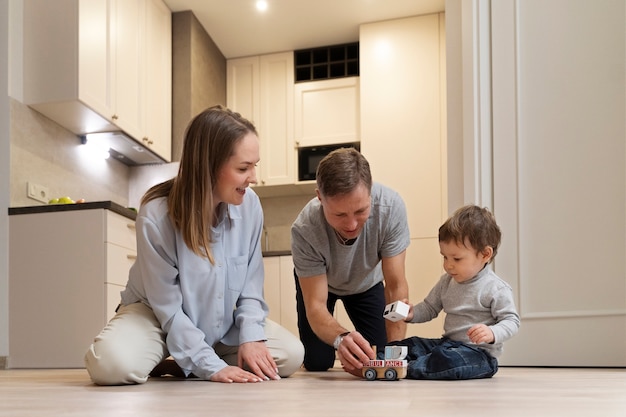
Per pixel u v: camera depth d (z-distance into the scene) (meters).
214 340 1.73
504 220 2.46
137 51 3.78
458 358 1.57
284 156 4.64
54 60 3.18
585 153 2.40
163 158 4.11
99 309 2.93
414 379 1.60
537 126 2.47
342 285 2.07
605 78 2.40
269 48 4.75
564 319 2.34
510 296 1.71
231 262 1.73
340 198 1.55
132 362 1.52
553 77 2.47
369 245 1.91
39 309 2.98
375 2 4.20
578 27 2.46
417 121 4.33
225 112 1.63
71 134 3.60
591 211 2.36
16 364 2.97
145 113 3.86
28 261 3.01
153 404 1.00
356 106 4.56
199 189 1.59
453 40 2.75
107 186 3.98
